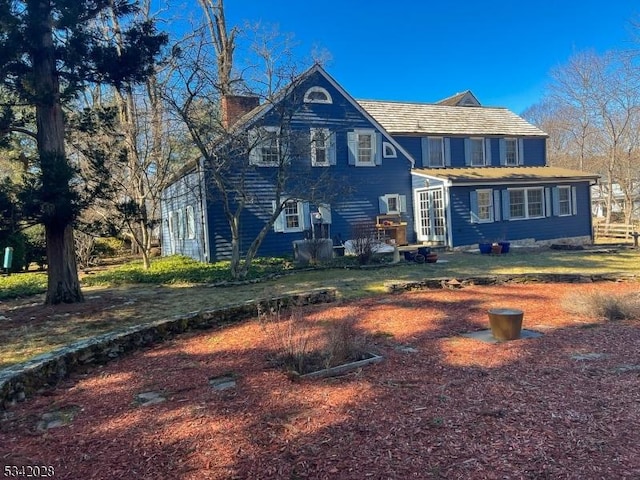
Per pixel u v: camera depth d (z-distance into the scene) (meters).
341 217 18.81
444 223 19.03
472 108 25.66
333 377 4.74
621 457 2.95
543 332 6.19
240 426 3.70
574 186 21.89
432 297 9.10
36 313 8.97
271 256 17.06
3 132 9.26
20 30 8.77
